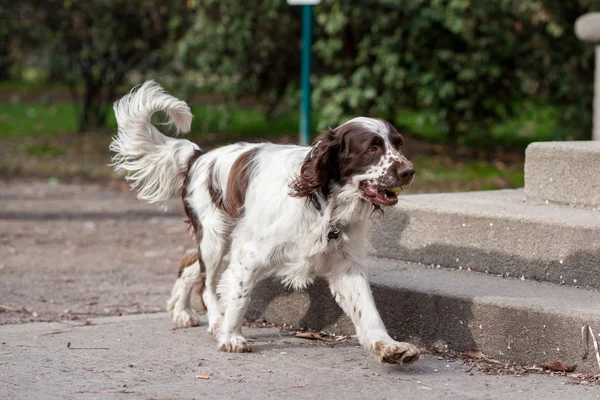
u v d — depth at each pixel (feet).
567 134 71.41
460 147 76.23
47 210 53.01
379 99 66.54
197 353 23.08
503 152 74.69
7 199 57.06
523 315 21.48
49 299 31.04
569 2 67.67
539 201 28.22
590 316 20.38
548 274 24.50
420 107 72.64
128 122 26.76
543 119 91.86
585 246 23.61
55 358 22.35
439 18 64.18
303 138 55.26
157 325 26.66
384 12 65.57
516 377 20.66
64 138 86.07
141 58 87.15
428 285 24.07
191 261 26.61
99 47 87.30
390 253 28.32
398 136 21.79
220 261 25.36
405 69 66.33
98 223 48.91
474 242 26.13
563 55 69.87
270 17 68.59
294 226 22.25
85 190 62.28
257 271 23.08
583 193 27.12
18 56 102.73
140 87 26.86
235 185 23.93
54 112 109.91
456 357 22.57
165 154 26.76
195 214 25.61
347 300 22.63
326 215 22.07
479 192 31.83
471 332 22.56
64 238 44.01
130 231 46.57
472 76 65.72
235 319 23.41
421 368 21.54
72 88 93.35
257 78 75.82
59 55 90.79
